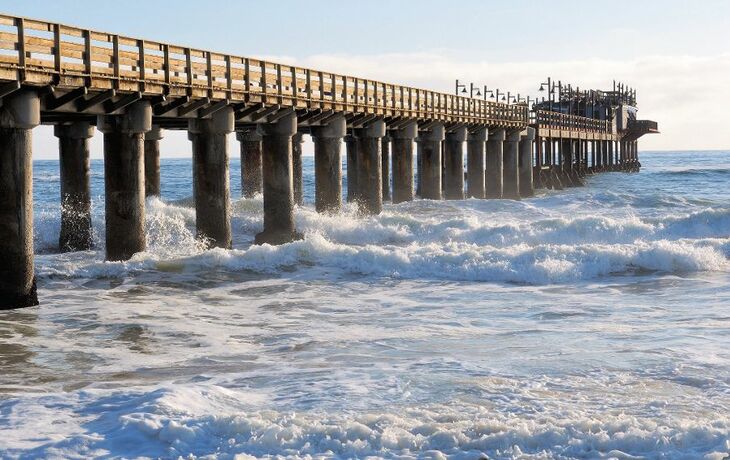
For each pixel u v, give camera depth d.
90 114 21.42
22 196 17.52
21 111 17.50
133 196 21.86
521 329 15.46
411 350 13.80
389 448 8.67
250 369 12.59
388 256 22.34
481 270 21.58
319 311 17.50
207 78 23.19
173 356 13.66
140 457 8.56
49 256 24.77
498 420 9.45
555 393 10.84
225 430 9.12
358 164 34.94
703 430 8.80
